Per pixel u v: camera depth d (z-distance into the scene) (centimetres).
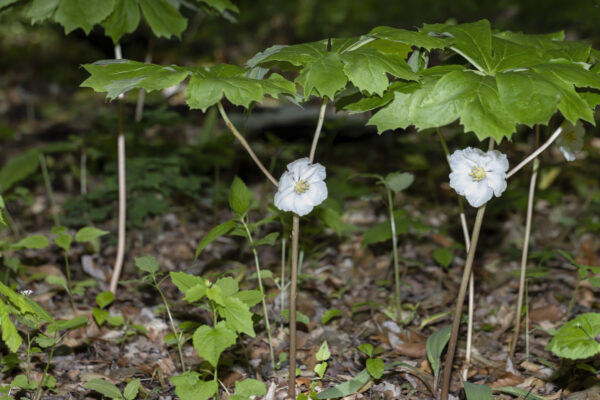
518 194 459
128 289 382
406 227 362
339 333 327
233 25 1088
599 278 273
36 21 298
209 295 210
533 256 333
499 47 223
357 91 232
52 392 269
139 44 757
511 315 332
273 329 325
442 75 210
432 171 534
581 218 493
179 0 334
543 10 868
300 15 1121
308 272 404
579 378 279
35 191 559
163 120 472
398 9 1052
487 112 194
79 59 1114
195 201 521
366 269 418
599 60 234
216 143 488
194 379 219
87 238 317
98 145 541
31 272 383
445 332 269
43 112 771
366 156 643
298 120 661
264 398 257
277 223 473
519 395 258
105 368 295
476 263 428
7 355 273
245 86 199
